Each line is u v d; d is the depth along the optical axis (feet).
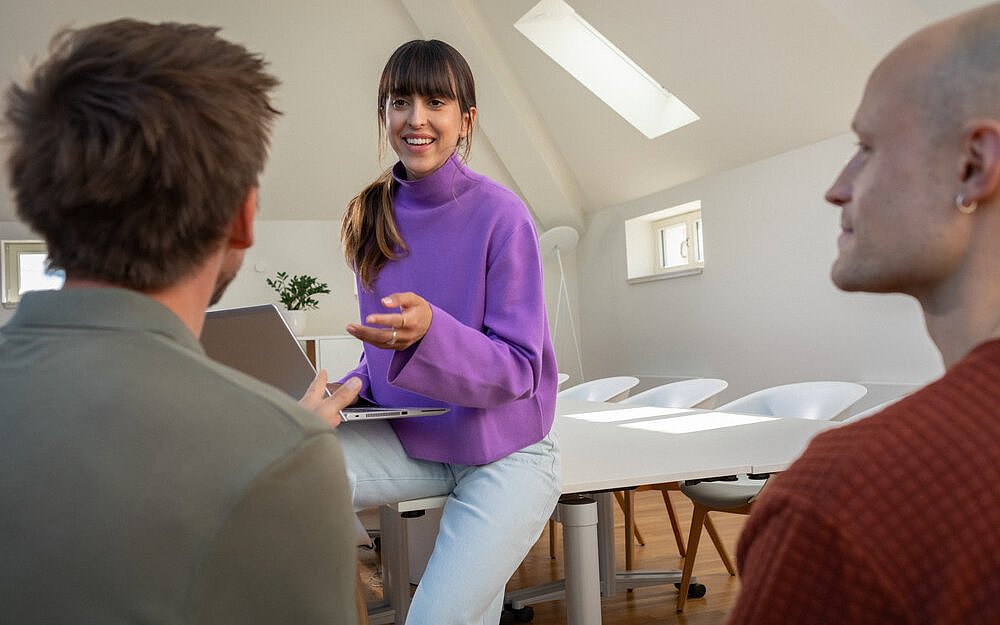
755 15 15.33
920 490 1.64
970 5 11.57
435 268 5.59
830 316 17.58
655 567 12.15
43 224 2.11
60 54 2.10
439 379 4.86
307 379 5.20
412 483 5.62
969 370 1.75
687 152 20.71
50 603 1.85
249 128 2.19
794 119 17.33
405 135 5.49
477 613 5.10
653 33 17.31
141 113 2.00
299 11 19.63
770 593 1.73
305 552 2.02
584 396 17.16
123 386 1.97
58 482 1.89
